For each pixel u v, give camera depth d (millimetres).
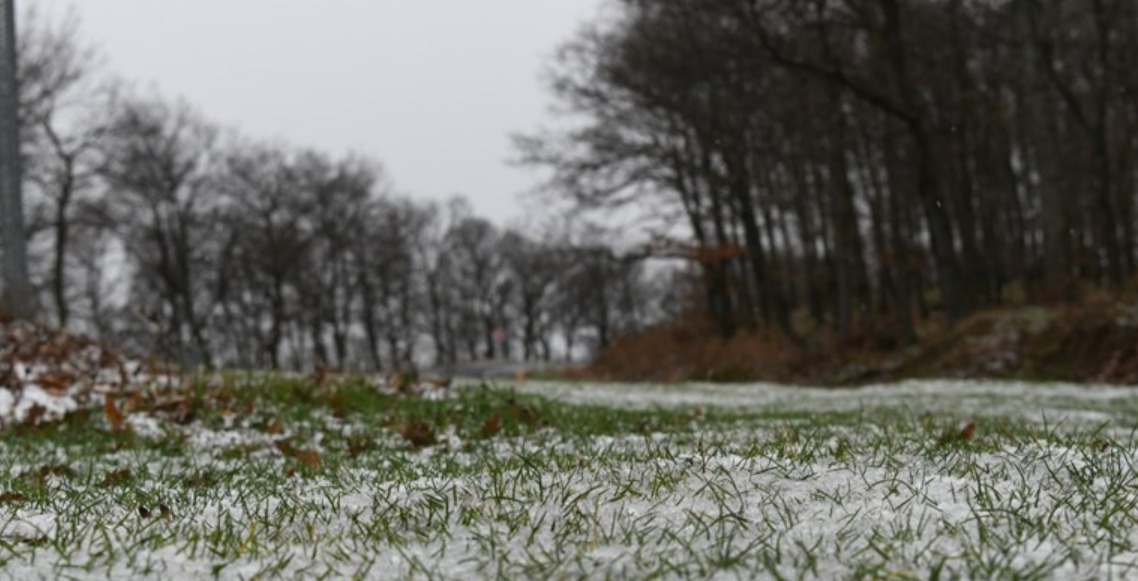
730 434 5961
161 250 51156
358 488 3586
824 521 2670
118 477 4594
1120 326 20109
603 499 3057
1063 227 23812
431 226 82312
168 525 2941
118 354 11797
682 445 4891
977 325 22984
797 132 29156
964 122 33531
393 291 73625
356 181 65375
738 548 2434
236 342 59438
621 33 32312
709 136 30906
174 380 10469
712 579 2225
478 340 88688
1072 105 28625
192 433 7297
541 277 85750
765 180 33812
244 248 59375
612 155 31406
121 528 2949
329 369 12164
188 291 51125
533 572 2344
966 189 33656
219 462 5695
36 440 6902
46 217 42938
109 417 7277
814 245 35781
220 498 3545
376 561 2506
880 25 25156
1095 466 3250
